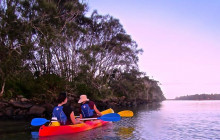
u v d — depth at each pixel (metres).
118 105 34.72
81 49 23.83
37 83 17.11
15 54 16.92
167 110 22.48
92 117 9.26
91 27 33.06
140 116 14.83
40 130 6.98
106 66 35.59
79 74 22.77
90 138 6.83
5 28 16.08
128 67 41.56
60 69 22.50
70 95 19.56
